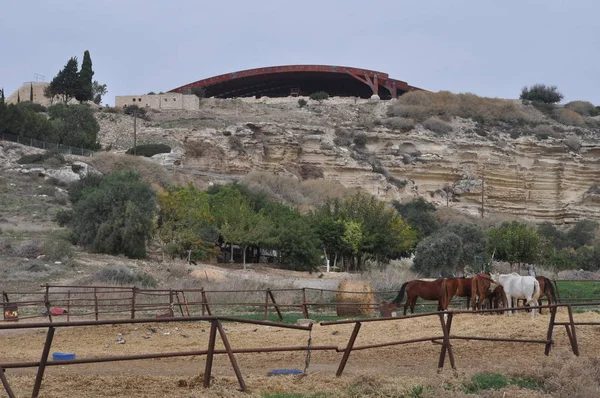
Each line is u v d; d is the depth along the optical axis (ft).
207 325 77.51
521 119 393.29
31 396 35.40
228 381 41.75
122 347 61.41
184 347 60.34
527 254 182.91
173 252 159.94
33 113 277.23
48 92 374.43
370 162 328.70
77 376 43.45
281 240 171.12
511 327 67.41
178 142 305.12
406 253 197.88
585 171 358.02
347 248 182.60
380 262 191.52
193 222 168.14
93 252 155.12
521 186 349.41
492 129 379.14
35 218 182.29
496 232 191.21
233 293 108.88
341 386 41.68
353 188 309.63
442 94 398.83
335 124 357.41
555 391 42.65
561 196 351.05
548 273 168.45
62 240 158.81
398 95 473.26
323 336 65.31
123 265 138.31
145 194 165.68
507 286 77.20
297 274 163.84
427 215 256.73
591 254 211.82
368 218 192.75
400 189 324.60
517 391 41.65
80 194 205.98
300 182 294.66
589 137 389.19
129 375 44.75
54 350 59.93
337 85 479.82
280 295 112.57
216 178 276.00
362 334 66.13
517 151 356.59
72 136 286.05
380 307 84.43
